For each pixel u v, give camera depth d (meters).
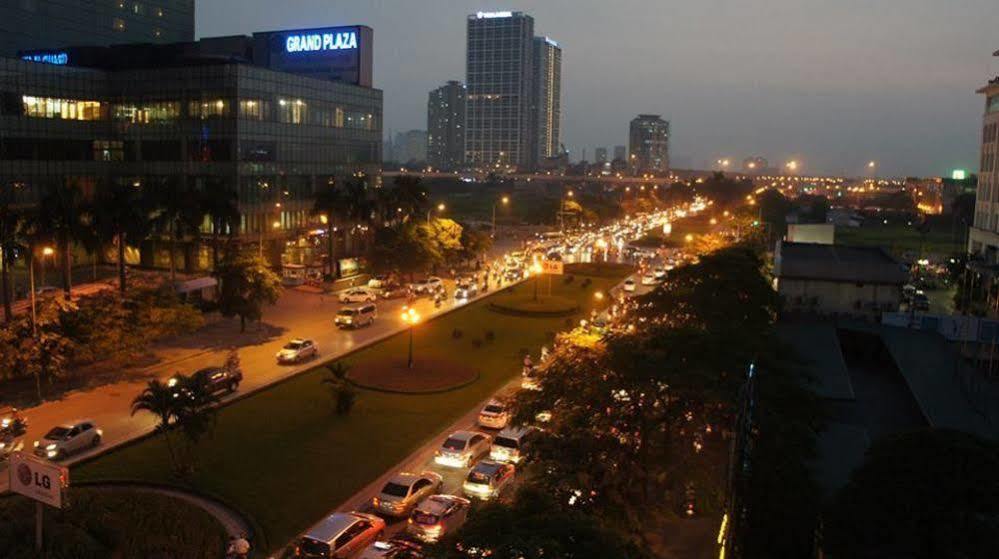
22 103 98.88
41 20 168.25
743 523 26.70
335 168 128.50
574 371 33.28
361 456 43.22
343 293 91.50
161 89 109.06
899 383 56.78
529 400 34.06
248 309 71.94
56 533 28.78
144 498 33.69
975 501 25.22
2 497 35.19
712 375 32.06
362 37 134.75
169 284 75.00
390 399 54.09
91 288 79.94
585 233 185.50
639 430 32.38
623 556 20.39
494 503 23.16
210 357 63.75
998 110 111.94
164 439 44.56
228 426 47.22
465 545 20.33
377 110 139.88
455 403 53.69
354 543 31.81
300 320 80.56
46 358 50.41
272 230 113.81
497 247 159.25
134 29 193.00
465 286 100.50
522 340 74.19
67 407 49.78
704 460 31.78
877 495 26.30
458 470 42.00
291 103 116.50
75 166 107.31
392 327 78.19
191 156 108.19
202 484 38.53
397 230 100.69
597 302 96.50
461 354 67.88
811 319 71.12
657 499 31.61
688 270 56.53
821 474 34.31
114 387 54.34
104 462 40.84
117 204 69.56
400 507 35.62
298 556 30.89
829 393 47.31
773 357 38.09
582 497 27.50
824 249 84.69
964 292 96.75
